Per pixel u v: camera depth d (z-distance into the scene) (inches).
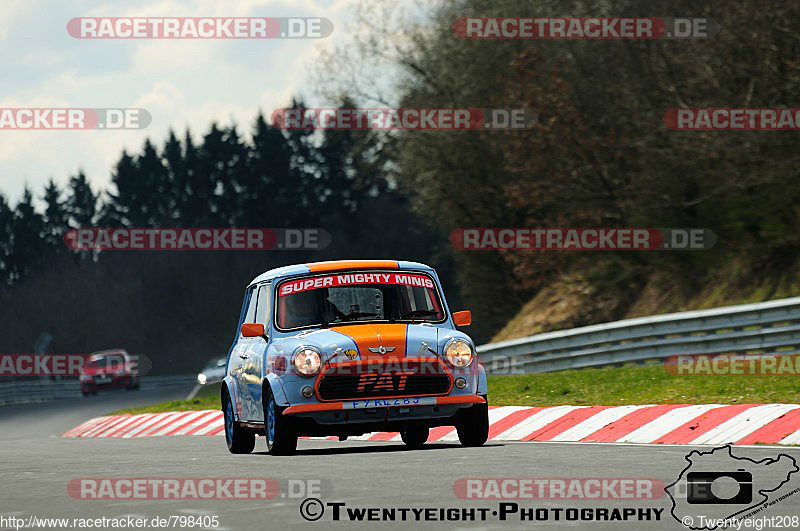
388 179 6294.3
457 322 1798.7
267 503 1086.4
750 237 4347.9
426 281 1813.5
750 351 3314.5
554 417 1968.5
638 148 4596.5
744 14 3964.1
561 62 5059.1
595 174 4852.4
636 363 3597.4
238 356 1904.5
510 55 5585.6
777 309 3270.2
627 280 5191.9
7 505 1144.2
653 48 4416.8
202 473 1392.7
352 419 1642.5
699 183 4325.8
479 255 6318.9
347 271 1797.5
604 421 1852.9
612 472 1241.4
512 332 5629.9
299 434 1662.2
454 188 5964.6
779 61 3927.2
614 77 4795.8
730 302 4377.5
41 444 2468.0
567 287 5378.9
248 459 1622.8
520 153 5073.8
